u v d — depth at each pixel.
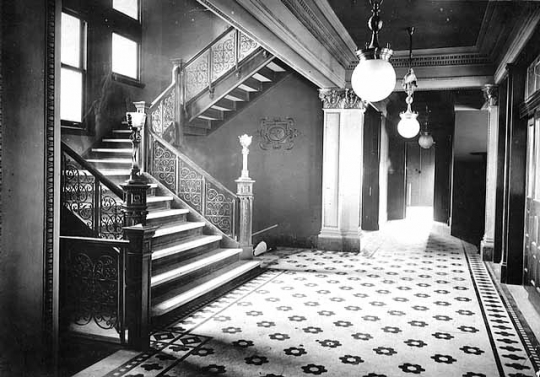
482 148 13.91
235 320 5.86
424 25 7.72
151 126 9.45
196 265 7.35
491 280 8.20
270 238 11.79
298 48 6.98
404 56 9.70
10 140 3.00
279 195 11.74
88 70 10.58
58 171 3.35
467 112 13.96
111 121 11.27
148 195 9.02
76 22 10.43
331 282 7.92
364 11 7.05
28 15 3.10
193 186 9.16
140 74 12.42
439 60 9.67
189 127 11.15
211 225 8.84
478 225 13.74
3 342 3.02
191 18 12.53
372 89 4.39
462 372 4.41
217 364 4.54
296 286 7.61
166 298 6.30
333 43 8.59
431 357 4.75
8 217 3.01
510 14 6.60
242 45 9.95
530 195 7.52
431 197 24.28
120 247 4.94
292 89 11.59
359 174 10.94
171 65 12.68
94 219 6.42
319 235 11.18
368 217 14.21
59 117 3.34
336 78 9.62
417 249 11.41
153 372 4.35
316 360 4.65
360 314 6.15
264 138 11.81
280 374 4.32
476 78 9.64
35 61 3.16
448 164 16.70
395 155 17.88
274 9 5.93
